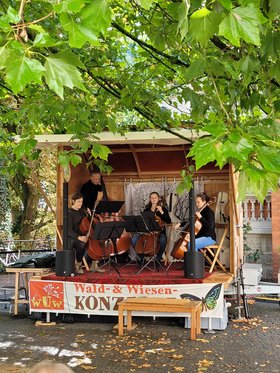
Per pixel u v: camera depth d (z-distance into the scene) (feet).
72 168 36.91
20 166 28.02
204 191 39.40
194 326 27.71
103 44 21.89
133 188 40.70
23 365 23.39
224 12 6.44
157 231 31.48
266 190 7.72
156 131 29.96
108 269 34.68
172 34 15.55
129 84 19.71
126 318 31.19
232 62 12.49
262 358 24.48
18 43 5.93
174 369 22.93
